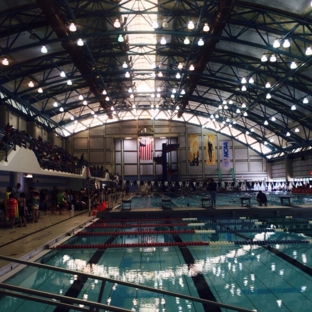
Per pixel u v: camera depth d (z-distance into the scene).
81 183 27.34
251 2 14.75
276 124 31.94
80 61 19.16
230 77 25.16
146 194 35.72
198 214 15.83
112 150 40.16
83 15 16.30
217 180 40.19
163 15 16.66
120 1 15.04
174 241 9.91
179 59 24.14
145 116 40.16
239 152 41.03
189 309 4.61
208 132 40.84
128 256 7.91
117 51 22.23
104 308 2.92
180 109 34.41
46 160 17.88
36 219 13.48
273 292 5.27
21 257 6.98
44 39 16.27
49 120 31.14
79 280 5.92
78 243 9.62
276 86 22.69
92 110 32.41
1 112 22.59
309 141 29.66
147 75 27.80
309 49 14.04
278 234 10.91
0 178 15.95
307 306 4.68
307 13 14.61
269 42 17.91
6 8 14.05
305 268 6.66
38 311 4.57
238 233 11.21
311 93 21.75
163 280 5.95
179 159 40.50
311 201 21.11
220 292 5.29
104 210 17.03
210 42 17.56
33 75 22.03
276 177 39.53
